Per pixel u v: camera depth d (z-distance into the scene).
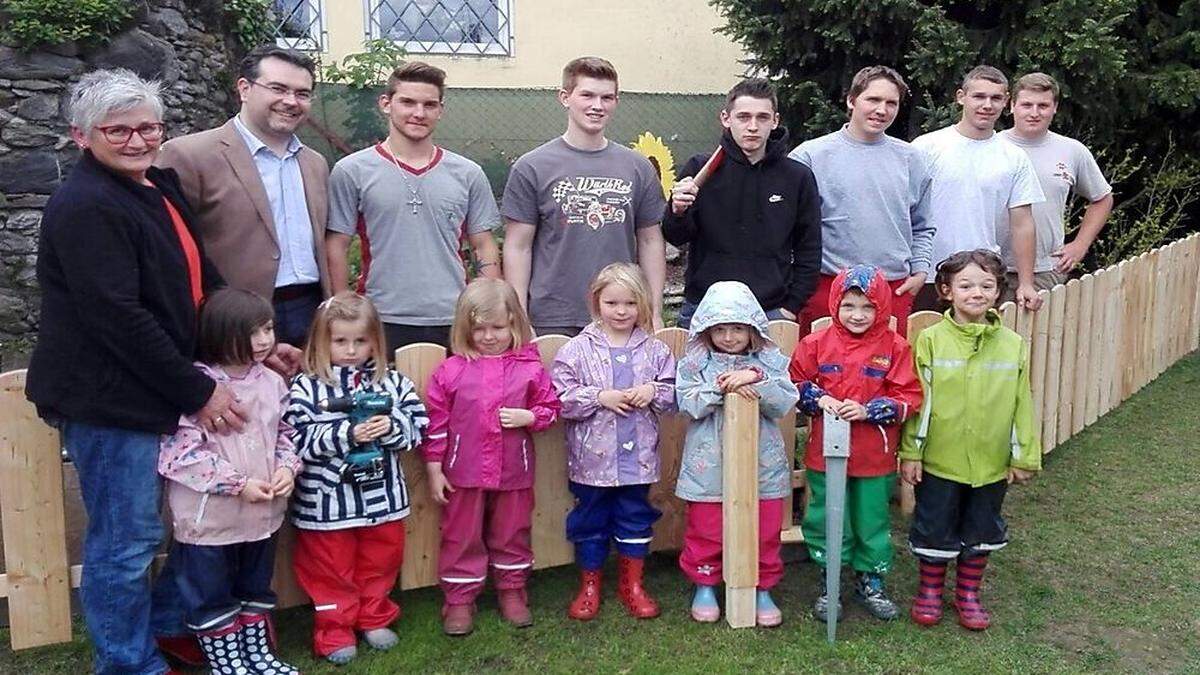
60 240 2.82
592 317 3.91
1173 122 8.41
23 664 3.41
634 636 3.65
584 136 4.28
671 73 10.68
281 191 3.79
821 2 7.54
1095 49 7.09
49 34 6.67
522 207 4.27
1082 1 7.18
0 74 6.69
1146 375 7.13
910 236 4.81
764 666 3.43
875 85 4.57
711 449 3.71
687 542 3.82
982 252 3.68
